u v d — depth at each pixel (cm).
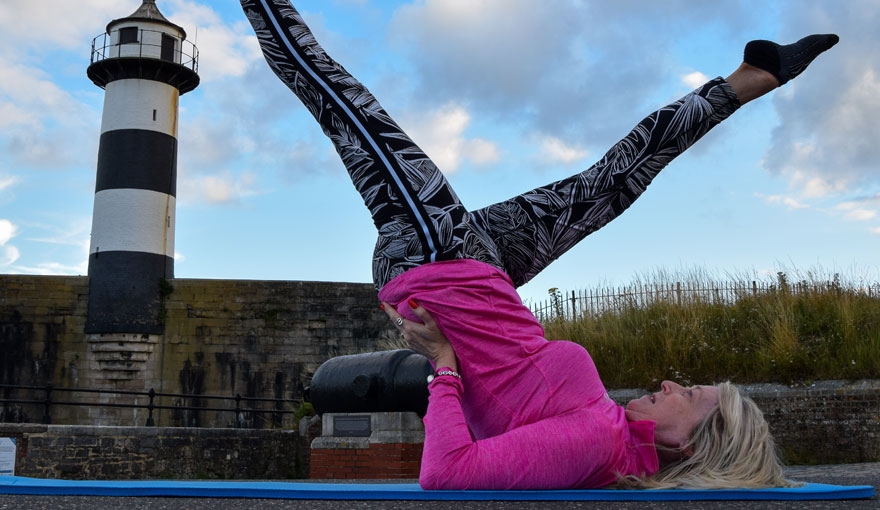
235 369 1986
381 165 210
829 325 939
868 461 801
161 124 2170
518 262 222
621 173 217
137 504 179
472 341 198
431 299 198
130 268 2017
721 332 976
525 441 189
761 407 855
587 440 186
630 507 174
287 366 1994
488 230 218
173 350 1991
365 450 714
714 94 216
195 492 198
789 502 183
